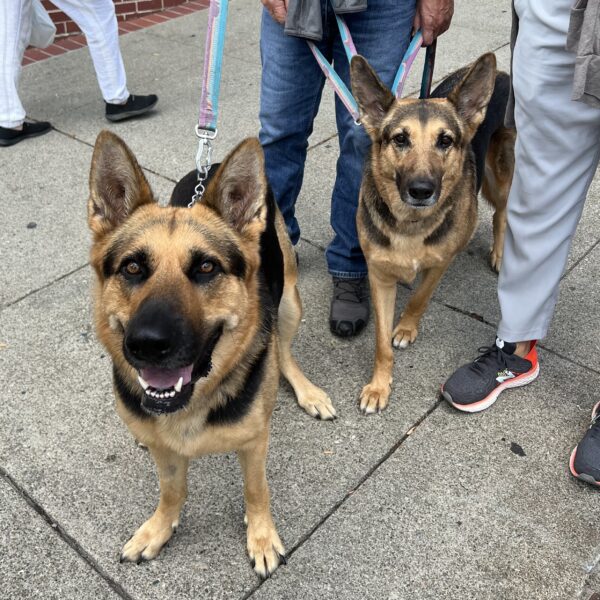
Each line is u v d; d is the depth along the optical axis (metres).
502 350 3.26
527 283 3.06
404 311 3.68
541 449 3.00
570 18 2.34
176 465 2.43
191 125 5.88
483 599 2.38
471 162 3.62
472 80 3.33
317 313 3.92
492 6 8.23
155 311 1.96
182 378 2.08
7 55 5.27
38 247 4.39
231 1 8.78
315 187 5.07
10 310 3.85
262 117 3.64
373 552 2.55
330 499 2.78
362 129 3.56
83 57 7.32
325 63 3.34
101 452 2.98
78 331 3.70
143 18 8.37
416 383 3.42
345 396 3.35
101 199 2.28
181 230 2.18
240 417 2.27
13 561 2.51
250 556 2.52
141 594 2.41
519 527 2.64
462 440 3.06
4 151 5.52
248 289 2.32
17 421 3.13
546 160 2.74
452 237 3.32
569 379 3.38
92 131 5.82
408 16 3.37
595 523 2.65
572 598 2.38
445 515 2.70
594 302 3.89
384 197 3.27
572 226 2.94
